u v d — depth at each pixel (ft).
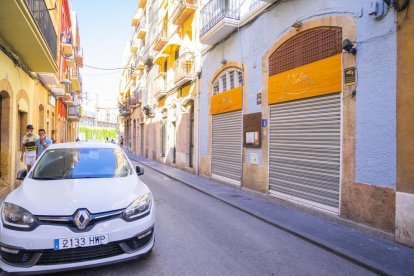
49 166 15.44
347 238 16.24
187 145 51.19
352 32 18.34
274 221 19.58
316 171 21.45
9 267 10.75
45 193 12.38
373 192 16.85
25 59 32.50
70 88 82.58
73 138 142.92
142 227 12.10
